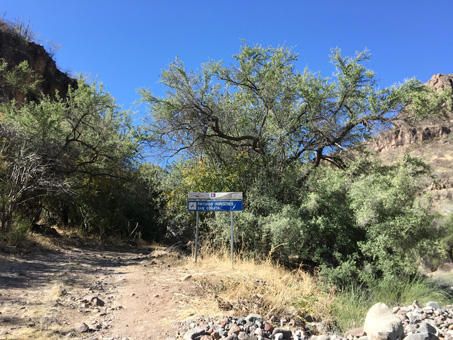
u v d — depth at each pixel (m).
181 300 6.21
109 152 20.80
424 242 10.28
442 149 46.62
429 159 44.22
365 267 10.27
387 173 12.83
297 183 13.25
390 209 10.54
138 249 18.89
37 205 17.75
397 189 10.69
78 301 6.23
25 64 32.88
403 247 10.34
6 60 37.94
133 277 8.44
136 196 22.84
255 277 7.86
